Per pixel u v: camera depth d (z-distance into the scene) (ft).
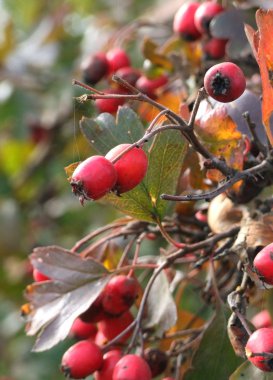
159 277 1.26
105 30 2.15
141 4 2.19
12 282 2.22
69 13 2.39
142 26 1.62
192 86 1.38
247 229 1.16
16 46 2.37
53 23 2.33
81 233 2.23
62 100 2.16
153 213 1.20
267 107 1.11
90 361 1.19
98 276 1.24
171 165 1.18
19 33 2.64
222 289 1.29
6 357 2.31
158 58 1.40
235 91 1.10
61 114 2.21
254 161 1.20
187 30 1.41
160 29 1.75
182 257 1.27
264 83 1.10
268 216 1.17
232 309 1.12
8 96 2.27
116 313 1.24
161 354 1.24
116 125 1.21
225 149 1.18
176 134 1.17
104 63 1.48
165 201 1.20
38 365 2.21
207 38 1.39
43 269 1.25
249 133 1.20
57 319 1.22
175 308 1.23
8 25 2.32
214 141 1.19
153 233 1.30
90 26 2.19
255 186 1.20
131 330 1.27
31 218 2.30
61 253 1.25
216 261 1.29
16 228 2.21
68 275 1.24
